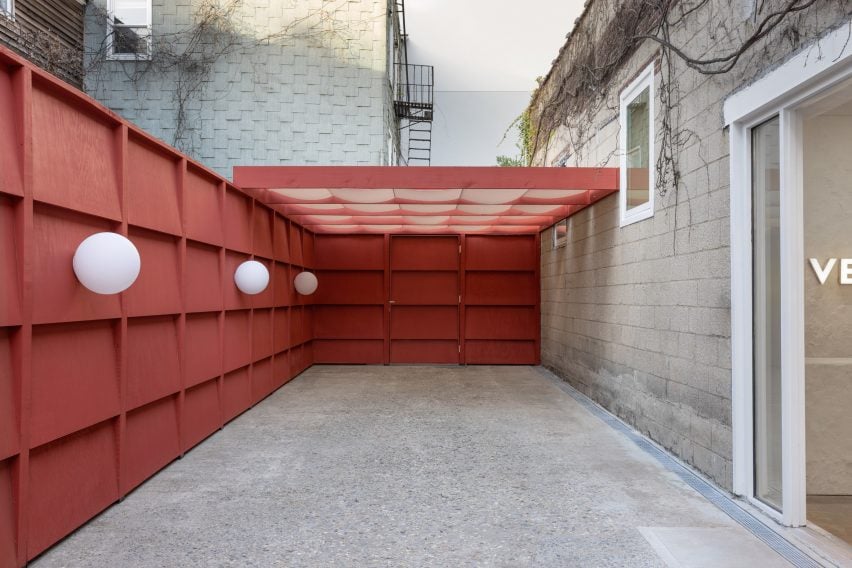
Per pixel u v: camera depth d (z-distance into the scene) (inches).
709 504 131.0
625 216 218.2
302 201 264.8
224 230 202.7
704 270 149.6
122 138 131.8
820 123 154.2
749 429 132.5
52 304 106.9
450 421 218.2
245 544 110.1
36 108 104.4
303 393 281.1
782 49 114.4
